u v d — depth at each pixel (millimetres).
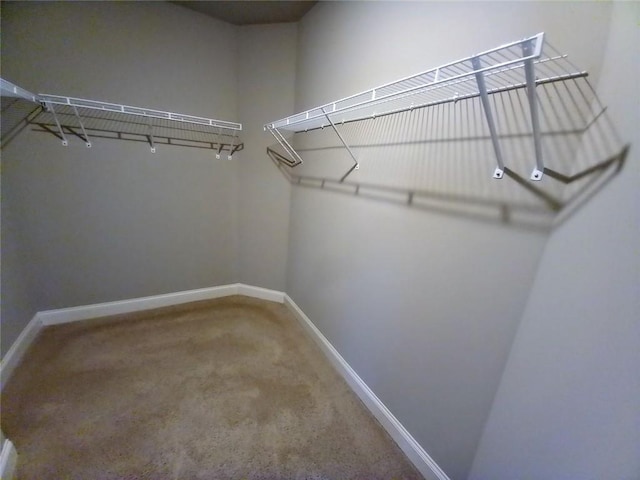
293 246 2449
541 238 759
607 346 584
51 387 1555
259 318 2445
